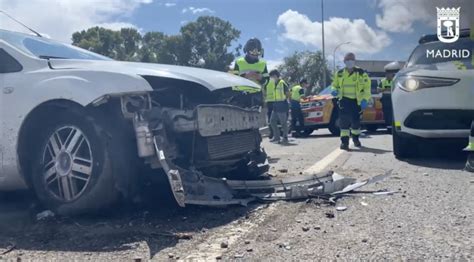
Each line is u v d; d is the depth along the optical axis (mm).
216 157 4461
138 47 53375
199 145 4312
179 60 55281
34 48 4668
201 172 4543
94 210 3992
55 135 4121
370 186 5121
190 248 3303
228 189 4441
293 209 4227
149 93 3941
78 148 4004
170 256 3158
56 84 4027
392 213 4031
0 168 4277
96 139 3910
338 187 4812
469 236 3400
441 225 3668
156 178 4254
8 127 4211
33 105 4094
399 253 3098
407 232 3516
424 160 7059
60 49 5004
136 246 3371
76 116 3980
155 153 3844
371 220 3844
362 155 7918
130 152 3990
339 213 4082
